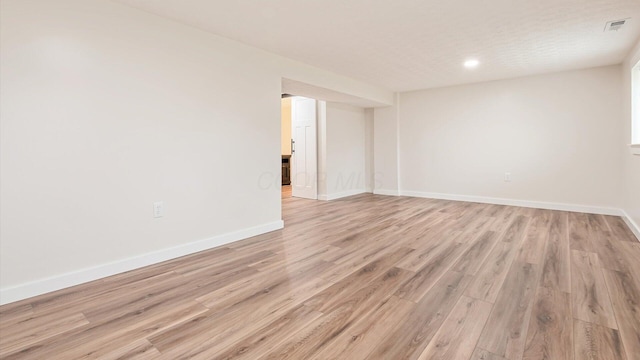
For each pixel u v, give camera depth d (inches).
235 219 128.2
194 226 114.4
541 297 76.1
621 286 81.0
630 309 69.7
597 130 169.8
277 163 144.6
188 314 70.7
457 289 81.4
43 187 81.5
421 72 176.6
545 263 98.1
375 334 62.2
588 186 173.9
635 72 136.3
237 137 127.5
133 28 96.6
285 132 358.0
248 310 72.3
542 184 187.3
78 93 86.3
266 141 139.3
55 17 81.9
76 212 87.0
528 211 178.5
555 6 97.2
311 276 91.4
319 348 58.0
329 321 67.2
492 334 61.4
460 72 176.9
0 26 74.1
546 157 185.0
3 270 76.3
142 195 100.2
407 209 189.9
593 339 59.1
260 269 97.3
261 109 136.6
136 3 93.7
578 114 174.2
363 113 261.6
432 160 228.2
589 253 106.5
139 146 99.0
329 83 173.3
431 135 227.1
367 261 102.9
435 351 56.6
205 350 57.8
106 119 91.7
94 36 88.7
